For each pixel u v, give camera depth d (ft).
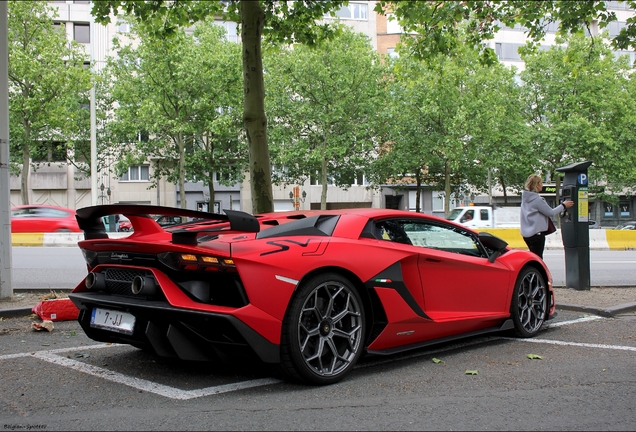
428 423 9.87
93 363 14.15
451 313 15.42
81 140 127.75
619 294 27.04
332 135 111.96
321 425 9.73
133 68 113.09
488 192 130.62
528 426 9.77
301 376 11.87
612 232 72.38
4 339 17.13
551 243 70.28
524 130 114.83
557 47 117.70
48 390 11.86
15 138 108.78
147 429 9.54
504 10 29.35
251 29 23.72
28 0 101.76
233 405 10.81
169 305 11.24
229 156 123.85
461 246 16.58
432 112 106.83
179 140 113.60
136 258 12.08
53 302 19.84
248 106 23.77
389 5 29.04
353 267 12.92
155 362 14.23
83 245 13.14
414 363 14.42
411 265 14.42
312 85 110.52
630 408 10.79
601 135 110.01
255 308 11.25
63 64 106.93
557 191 116.67
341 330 12.65
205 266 11.22
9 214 23.50
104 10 27.48
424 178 125.18
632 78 127.95
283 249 12.02
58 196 143.02
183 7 28.66
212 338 11.44
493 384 12.43
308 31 30.99
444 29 30.58
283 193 147.54
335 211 15.01
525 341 17.30
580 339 17.61
